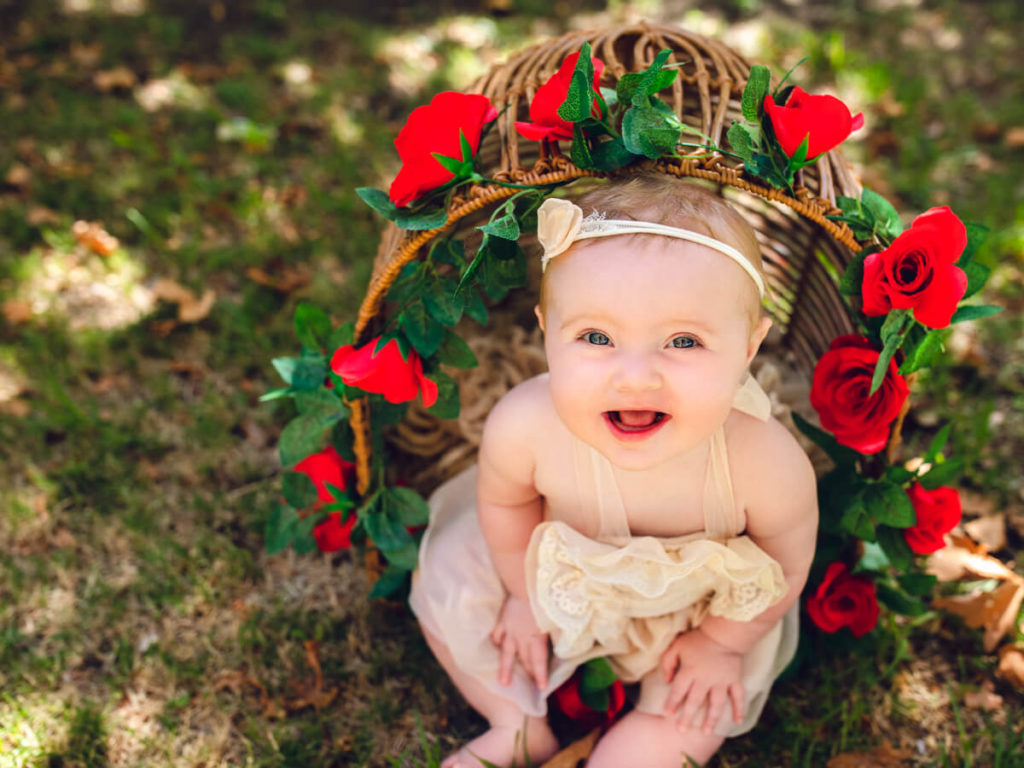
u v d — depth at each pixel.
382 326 1.55
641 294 1.20
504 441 1.47
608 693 1.58
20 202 2.80
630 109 1.21
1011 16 3.80
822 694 1.71
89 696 1.71
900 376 1.35
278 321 2.45
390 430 1.98
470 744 1.57
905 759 1.63
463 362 1.48
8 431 2.16
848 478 1.55
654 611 1.49
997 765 1.57
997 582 1.86
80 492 2.06
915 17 3.85
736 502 1.43
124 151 3.04
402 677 1.76
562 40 1.53
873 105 3.22
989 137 3.12
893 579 1.80
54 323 2.43
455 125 1.26
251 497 2.06
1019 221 2.68
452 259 1.45
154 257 2.67
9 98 3.24
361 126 3.20
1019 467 2.13
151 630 1.82
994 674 1.75
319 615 1.85
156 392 2.28
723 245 1.23
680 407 1.22
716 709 1.53
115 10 3.80
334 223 2.79
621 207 1.26
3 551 1.94
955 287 1.20
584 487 1.45
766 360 2.02
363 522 1.63
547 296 1.29
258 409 2.25
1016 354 2.38
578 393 1.24
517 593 1.63
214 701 1.71
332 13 3.88
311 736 1.66
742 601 1.45
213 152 3.06
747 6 3.94
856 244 1.33
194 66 3.49
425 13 3.90
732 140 1.22
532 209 1.33
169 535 1.99
